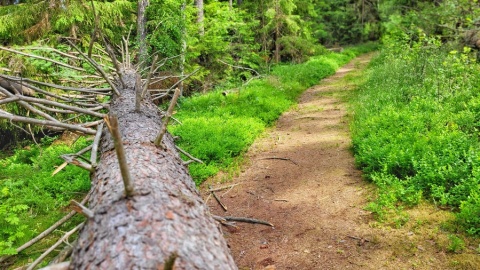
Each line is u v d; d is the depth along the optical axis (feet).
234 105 31.99
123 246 6.98
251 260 12.51
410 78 29.07
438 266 11.01
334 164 19.66
